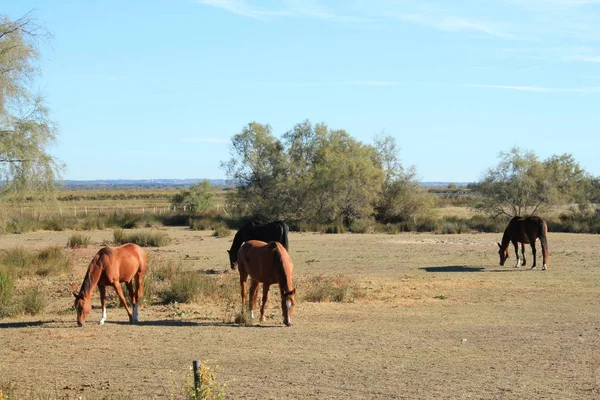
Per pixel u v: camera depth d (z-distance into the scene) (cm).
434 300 1684
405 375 917
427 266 2475
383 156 5125
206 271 2353
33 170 2375
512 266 2466
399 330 1263
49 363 1010
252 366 978
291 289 1305
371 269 2398
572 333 1214
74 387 871
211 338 1194
